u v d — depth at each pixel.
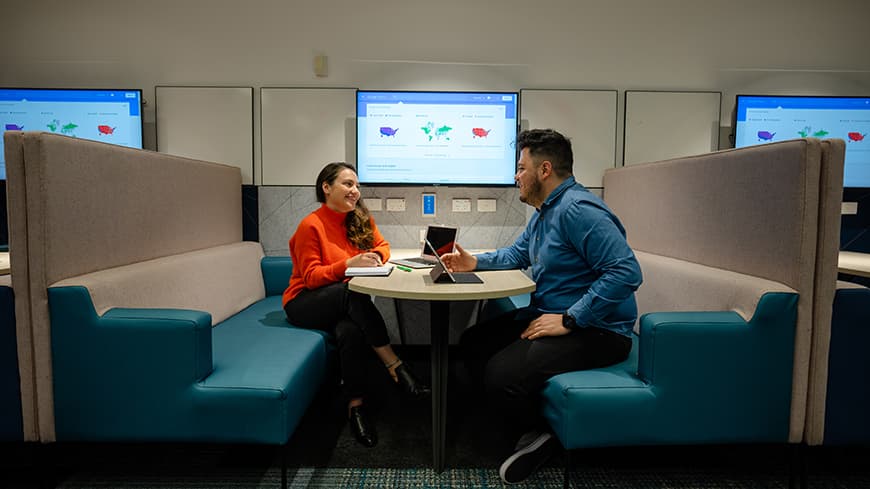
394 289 1.59
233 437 1.53
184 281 2.03
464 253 2.08
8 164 1.47
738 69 3.04
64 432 1.55
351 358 1.99
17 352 1.53
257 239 3.05
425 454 1.90
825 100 2.92
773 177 1.60
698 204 2.01
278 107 2.99
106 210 1.74
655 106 3.03
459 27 3.00
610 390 1.50
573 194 1.78
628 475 1.75
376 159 2.98
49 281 1.50
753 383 1.54
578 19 3.01
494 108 2.96
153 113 3.00
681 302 1.93
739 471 1.77
